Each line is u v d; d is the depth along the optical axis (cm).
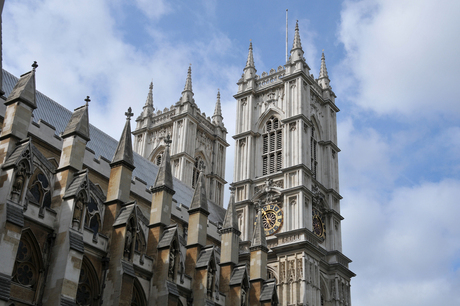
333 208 8356
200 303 5400
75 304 4106
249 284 6169
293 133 8206
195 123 9531
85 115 4884
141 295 4988
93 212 5250
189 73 9888
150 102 10144
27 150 4188
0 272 3722
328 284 7625
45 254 4206
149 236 5303
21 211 4003
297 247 7194
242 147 8669
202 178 6197
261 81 9088
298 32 9038
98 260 4609
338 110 9338
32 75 4612
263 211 7912
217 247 6881
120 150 5131
